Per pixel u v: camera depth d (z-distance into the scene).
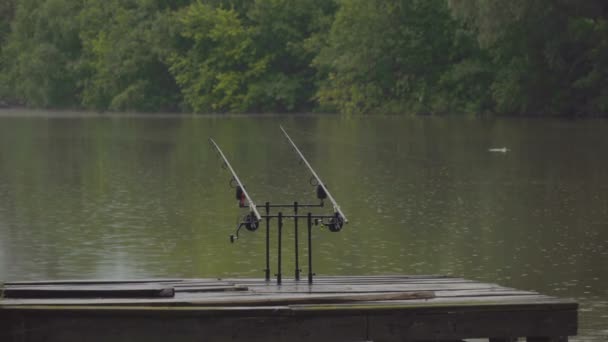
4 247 19.36
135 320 9.70
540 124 59.41
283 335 9.88
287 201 26.27
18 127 65.62
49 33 106.69
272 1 89.19
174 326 9.73
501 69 70.75
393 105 76.69
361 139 49.03
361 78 78.69
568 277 16.52
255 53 90.56
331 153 40.97
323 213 23.81
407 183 29.95
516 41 67.19
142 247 19.36
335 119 72.06
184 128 62.78
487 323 10.12
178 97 97.62
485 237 20.33
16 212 24.31
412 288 11.08
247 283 11.61
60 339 9.63
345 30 78.19
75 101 106.00
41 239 20.30
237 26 90.31
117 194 27.91
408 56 75.81
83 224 22.30
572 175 31.55
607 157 37.50
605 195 26.58
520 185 29.08
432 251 18.81
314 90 90.12
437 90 75.06
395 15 76.06
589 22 65.19
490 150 41.44
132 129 62.25
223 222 22.50
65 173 33.94
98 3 102.62
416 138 49.28
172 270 17.11
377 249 19.02
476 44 72.69
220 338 9.82
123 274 16.77
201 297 10.27
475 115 71.38
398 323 9.99
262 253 18.62
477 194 27.19
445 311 10.04
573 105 66.69
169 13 96.56
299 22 90.62
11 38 113.06
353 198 26.58
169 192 28.31
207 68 91.44
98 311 9.63
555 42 63.31
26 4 109.62
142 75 98.12
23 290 10.11
